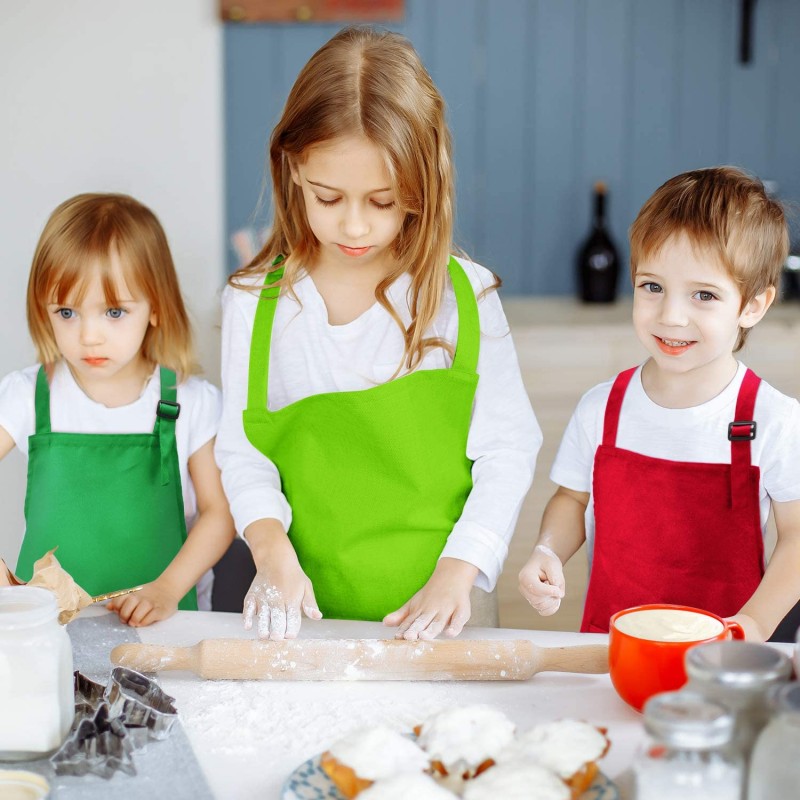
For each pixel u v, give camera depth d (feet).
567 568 8.70
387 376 4.79
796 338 9.18
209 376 8.82
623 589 4.82
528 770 2.63
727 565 4.67
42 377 5.26
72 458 5.18
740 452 4.58
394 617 4.04
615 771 2.99
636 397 4.79
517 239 10.43
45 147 8.34
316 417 4.60
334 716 3.33
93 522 5.18
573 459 4.98
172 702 3.30
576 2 10.00
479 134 10.15
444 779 2.76
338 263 4.77
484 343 4.83
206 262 8.70
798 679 2.84
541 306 10.02
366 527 4.69
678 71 10.23
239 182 9.81
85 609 4.25
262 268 4.90
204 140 8.52
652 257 4.33
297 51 9.62
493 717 2.92
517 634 4.03
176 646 3.74
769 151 10.48
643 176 10.41
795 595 4.23
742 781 2.38
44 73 8.22
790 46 10.28
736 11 10.15
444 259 4.62
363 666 3.56
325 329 4.80
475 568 4.39
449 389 4.62
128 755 2.99
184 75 8.39
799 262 9.89
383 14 9.53
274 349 4.85
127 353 5.06
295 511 4.75
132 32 8.27
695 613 3.49
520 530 8.96
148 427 5.26
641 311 4.44
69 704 3.17
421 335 4.69
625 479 4.76
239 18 9.30
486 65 10.02
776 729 2.35
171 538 5.26
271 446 4.73
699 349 4.35
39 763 3.07
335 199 4.22
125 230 5.00
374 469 4.64
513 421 4.80
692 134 10.37
